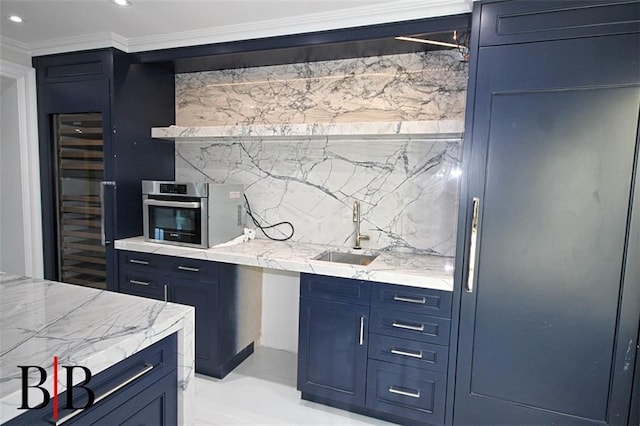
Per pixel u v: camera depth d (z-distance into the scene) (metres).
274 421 2.04
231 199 2.66
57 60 2.68
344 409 2.16
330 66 2.64
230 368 2.59
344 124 2.28
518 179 1.71
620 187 1.58
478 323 1.83
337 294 2.07
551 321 1.72
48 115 2.79
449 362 1.89
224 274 2.43
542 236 1.70
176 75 3.09
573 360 1.70
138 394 1.09
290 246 2.63
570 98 1.61
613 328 1.64
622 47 1.53
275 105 2.82
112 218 2.64
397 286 1.95
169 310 1.27
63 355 0.92
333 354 2.11
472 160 1.78
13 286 1.50
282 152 2.81
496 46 1.70
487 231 1.78
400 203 2.53
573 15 1.58
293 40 2.29
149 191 2.59
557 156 1.65
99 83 2.57
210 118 3.03
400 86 2.47
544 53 1.63
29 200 2.81
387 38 2.10
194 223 2.46
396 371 1.99
